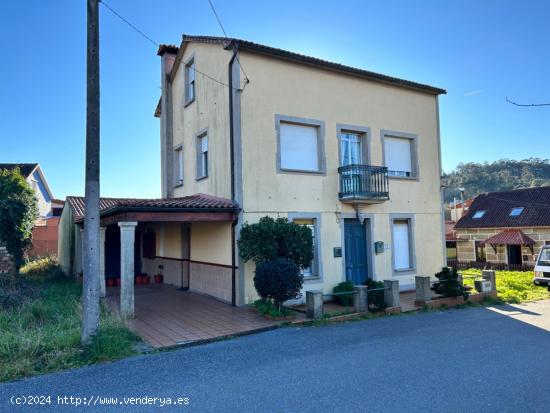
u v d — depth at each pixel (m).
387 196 12.94
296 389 5.29
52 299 10.98
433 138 14.98
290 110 11.92
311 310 9.53
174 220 10.09
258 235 10.11
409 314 10.46
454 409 4.64
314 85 12.42
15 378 5.74
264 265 9.62
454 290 11.60
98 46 7.35
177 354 6.96
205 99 12.88
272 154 11.53
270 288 9.41
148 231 17.78
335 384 5.45
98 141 7.25
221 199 11.55
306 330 8.70
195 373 5.96
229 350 7.20
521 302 12.36
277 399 4.98
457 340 7.79
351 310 10.41
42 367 6.14
